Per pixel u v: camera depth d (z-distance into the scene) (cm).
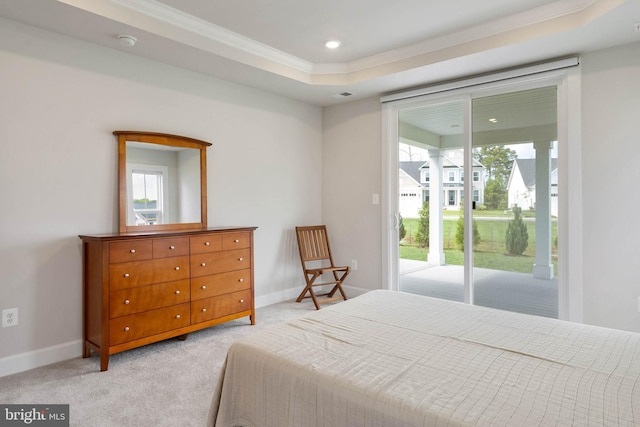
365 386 124
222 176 380
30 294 262
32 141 262
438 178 395
